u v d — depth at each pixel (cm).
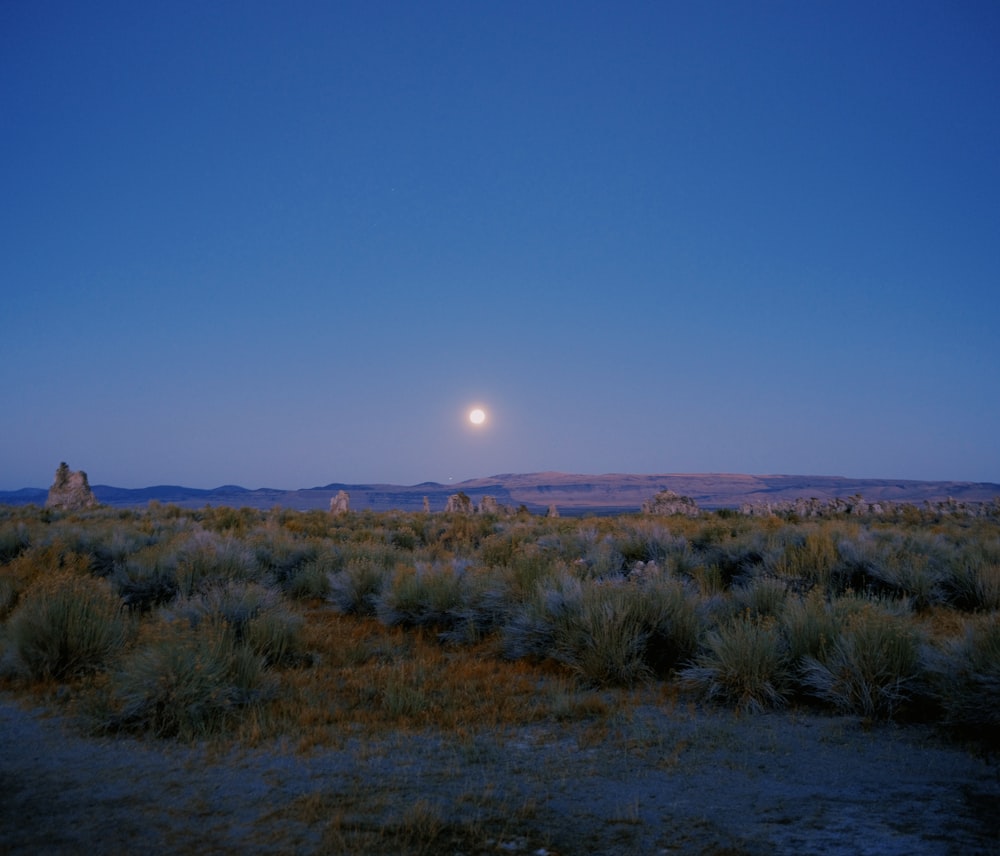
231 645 895
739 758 663
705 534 2220
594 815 541
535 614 1093
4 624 1088
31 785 603
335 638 1192
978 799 557
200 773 629
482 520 3409
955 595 1419
